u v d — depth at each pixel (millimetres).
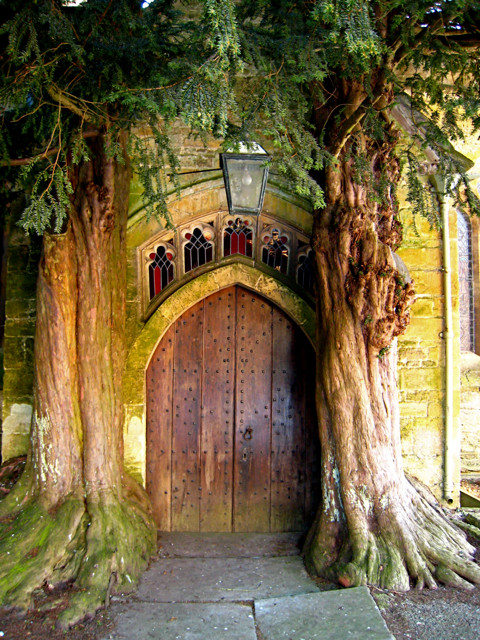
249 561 4633
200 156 5227
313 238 4504
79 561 3912
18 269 5305
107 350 4453
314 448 5387
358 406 4316
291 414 5402
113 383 4527
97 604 3691
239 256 5305
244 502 5359
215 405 5379
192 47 3248
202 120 2861
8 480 4859
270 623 3572
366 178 4105
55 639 3385
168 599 3932
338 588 4039
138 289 5215
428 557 4094
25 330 5289
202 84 2900
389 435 4371
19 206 5289
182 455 5352
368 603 3672
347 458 4297
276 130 3205
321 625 3496
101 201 4383
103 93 3613
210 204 5230
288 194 5219
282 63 3316
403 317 4332
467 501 5688
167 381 5359
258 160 4062
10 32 3035
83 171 4402
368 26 2744
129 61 3699
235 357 5402
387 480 4277
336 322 4379
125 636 3441
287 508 5367
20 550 3855
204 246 5320
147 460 5324
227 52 2902
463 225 6922
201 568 4473
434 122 3801
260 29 3619
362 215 4324
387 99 4141
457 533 4414
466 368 6699
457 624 3465
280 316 5410
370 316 4273
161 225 5180
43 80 3404
